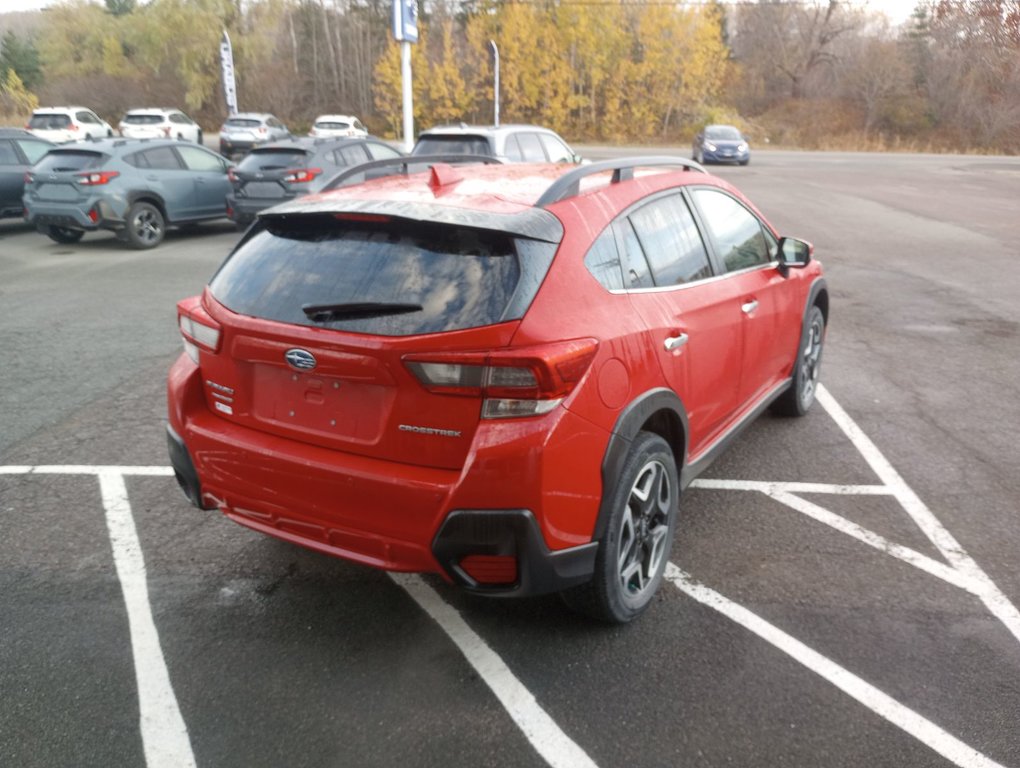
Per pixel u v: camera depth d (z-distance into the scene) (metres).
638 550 3.22
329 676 2.96
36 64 69.31
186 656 3.08
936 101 55.69
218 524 4.13
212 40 61.06
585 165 3.29
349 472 2.74
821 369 6.61
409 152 15.59
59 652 3.10
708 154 30.69
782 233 13.88
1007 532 3.98
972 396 5.96
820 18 62.66
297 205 3.17
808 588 3.51
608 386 2.85
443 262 2.77
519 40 53.56
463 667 3.00
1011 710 2.76
